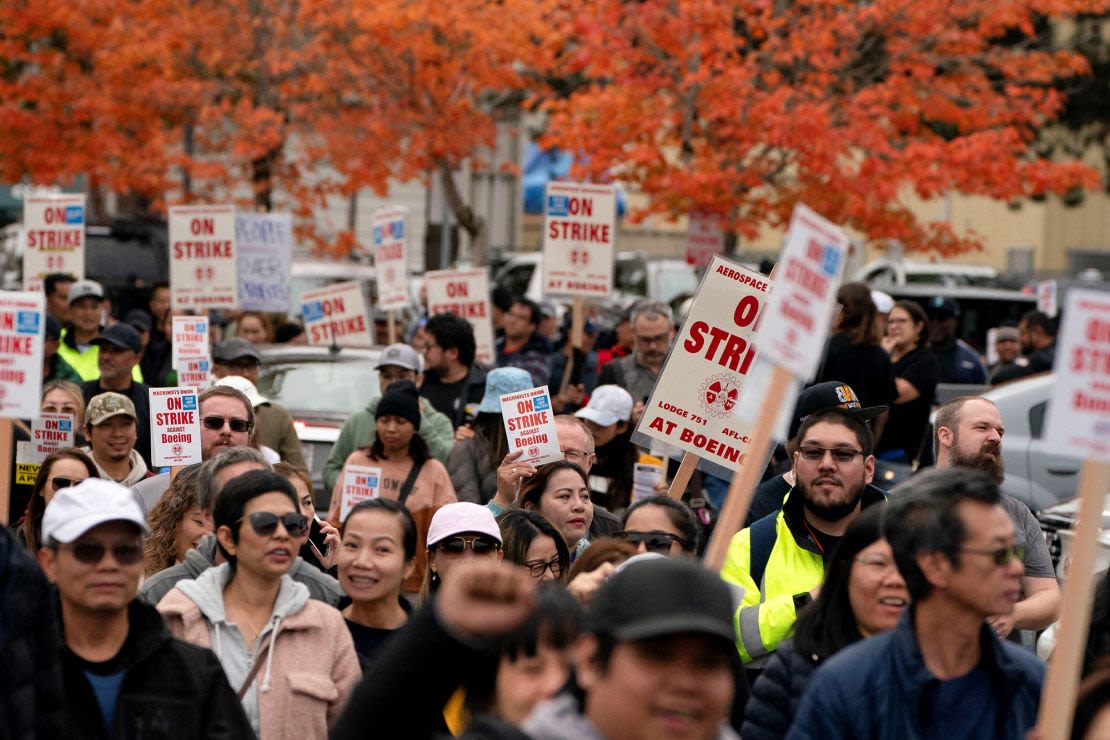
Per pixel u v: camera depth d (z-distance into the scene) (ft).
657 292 244.42
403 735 31.01
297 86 217.97
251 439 81.00
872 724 40.19
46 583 42.45
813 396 72.08
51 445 81.71
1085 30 251.80
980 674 40.22
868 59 189.57
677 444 69.36
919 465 108.06
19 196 355.36
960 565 39.22
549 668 31.99
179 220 126.72
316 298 140.77
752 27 178.60
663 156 177.06
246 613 52.65
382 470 91.30
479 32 193.57
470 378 113.60
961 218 396.16
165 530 63.57
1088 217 396.57
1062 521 93.50
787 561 59.11
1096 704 37.55
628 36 176.76
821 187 174.81
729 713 50.47
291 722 51.21
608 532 75.97
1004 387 127.34
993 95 181.47
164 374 132.67
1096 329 37.73
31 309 47.73
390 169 216.13
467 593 29.81
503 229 404.16
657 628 29.55
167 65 209.46
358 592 55.47
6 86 209.97
